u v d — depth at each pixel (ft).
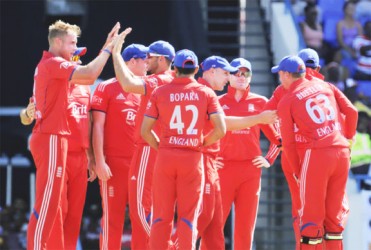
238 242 119.14
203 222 106.11
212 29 203.21
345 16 203.31
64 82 105.40
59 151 105.40
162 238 102.58
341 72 192.13
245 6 200.95
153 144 104.32
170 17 180.04
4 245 170.50
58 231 108.17
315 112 108.06
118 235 115.65
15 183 189.37
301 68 109.60
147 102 109.40
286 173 115.96
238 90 119.75
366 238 144.97
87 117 112.16
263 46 188.34
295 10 205.98
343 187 109.40
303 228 107.55
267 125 117.80
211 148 107.24
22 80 182.80
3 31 182.39
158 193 102.99
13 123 167.94
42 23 182.29
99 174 113.09
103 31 179.73
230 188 118.42
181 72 102.73
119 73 105.60
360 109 181.57
